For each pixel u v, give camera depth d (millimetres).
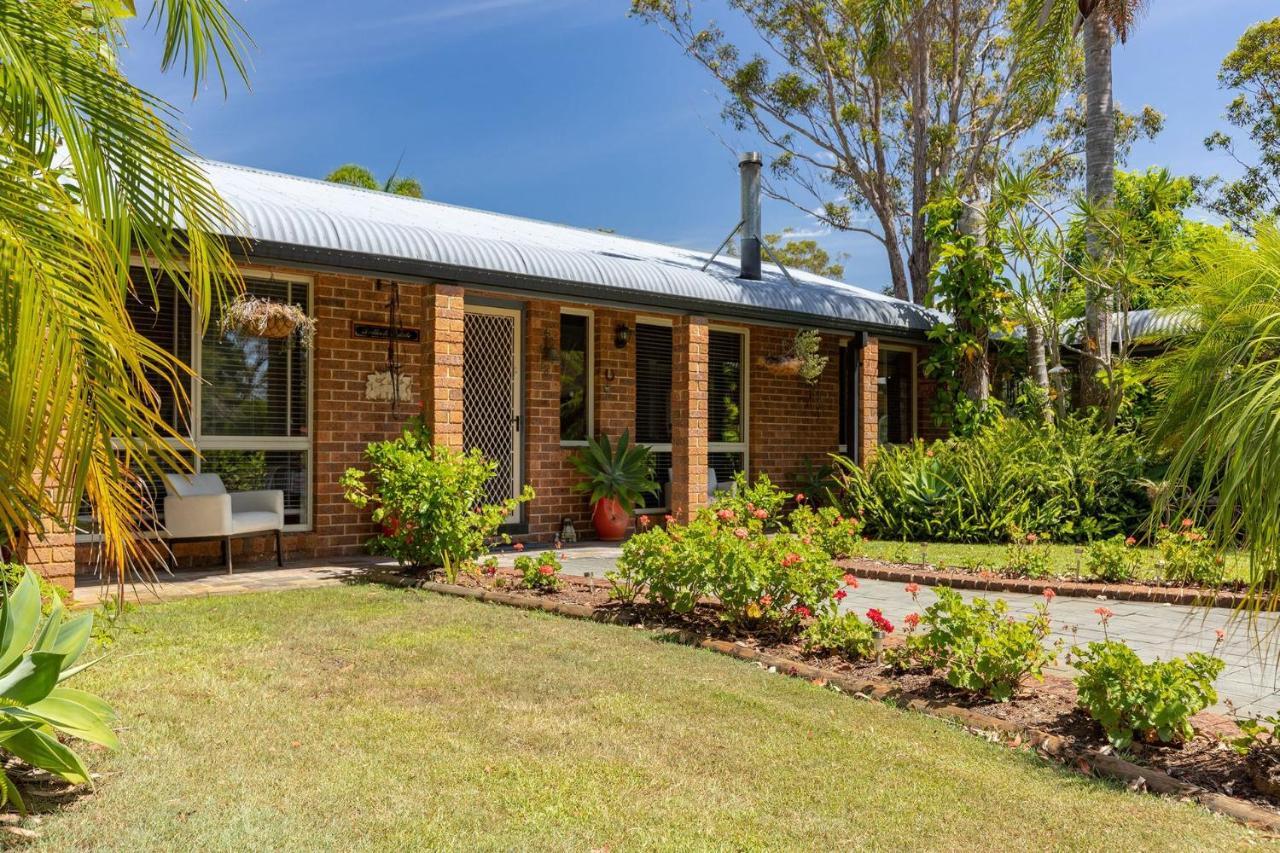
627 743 3730
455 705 4137
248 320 7633
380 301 9289
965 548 10422
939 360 13930
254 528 7918
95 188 2891
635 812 3066
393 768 3369
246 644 5059
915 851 2859
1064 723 4039
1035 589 7805
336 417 8984
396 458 7578
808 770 3504
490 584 7199
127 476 2885
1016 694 4402
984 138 20484
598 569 8555
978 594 7785
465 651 5055
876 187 22719
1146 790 3443
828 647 5188
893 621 6434
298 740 3615
